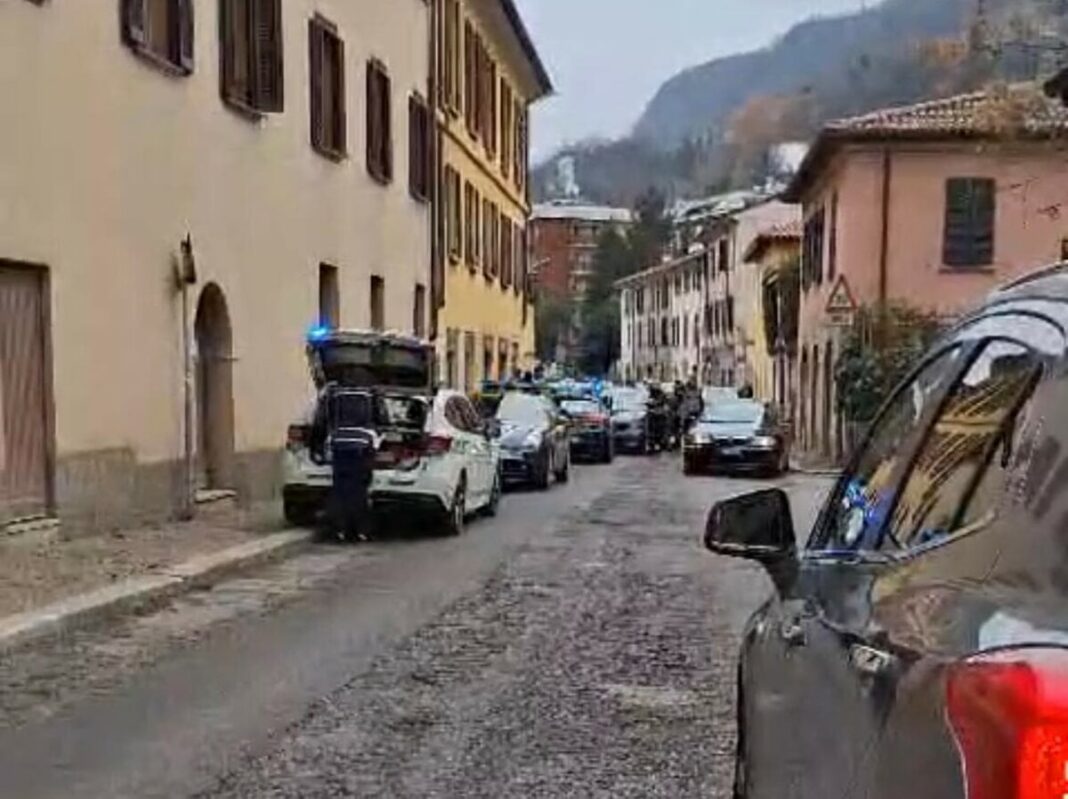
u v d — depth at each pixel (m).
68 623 10.12
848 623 3.05
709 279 74.56
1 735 7.30
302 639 10.02
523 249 48.84
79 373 14.27
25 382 13.40
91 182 14.54
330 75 23.30
